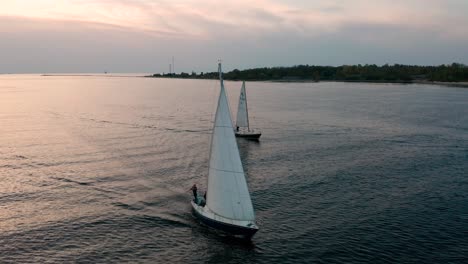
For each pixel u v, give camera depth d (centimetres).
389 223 4678
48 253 3959
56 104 17425
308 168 6944
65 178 6172
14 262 3788
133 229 4488
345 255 3966
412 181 6247
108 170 6619
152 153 7856
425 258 3909
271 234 4403
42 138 9281
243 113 9775
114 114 13862
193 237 4322
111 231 4434
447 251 4047
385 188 5906
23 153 7750
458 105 17488
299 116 13800
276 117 13512
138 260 3872
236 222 4297
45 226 4525
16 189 5672
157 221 4688
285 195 5584
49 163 7019
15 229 4438
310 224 4653
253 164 7169
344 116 13838
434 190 5825
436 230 4503
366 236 4353
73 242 4181
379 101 19538
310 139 9575
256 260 3894
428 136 10075
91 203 5194
